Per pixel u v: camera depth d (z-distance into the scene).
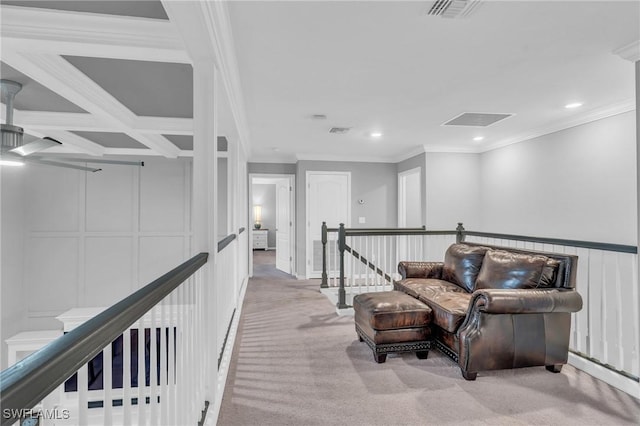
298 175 6.83
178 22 1.68
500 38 2.33
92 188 5.98
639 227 2.38
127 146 5.70
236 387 2.44
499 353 2.50
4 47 1.97
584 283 3.70
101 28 1.91
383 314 2.82
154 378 1.17
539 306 2.48
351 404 2.22
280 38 2.32
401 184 7.05
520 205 5.20
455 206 6.05
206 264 2.04
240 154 5.33
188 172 6.24
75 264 5.90
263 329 3.70
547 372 2.66
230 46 2.34
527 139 5.05
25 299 5.70
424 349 2.90
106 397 0.84
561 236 4.48
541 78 3.03
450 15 2.05
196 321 1.82
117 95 3.26
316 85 3.17
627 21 2.13
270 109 3.90
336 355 3.00
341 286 4.27
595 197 4.03
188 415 1.62
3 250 5.24
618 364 2.63
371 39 2.34
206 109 2.06
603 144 3.94
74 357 0.67
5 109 3.57
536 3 1.94
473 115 4.14
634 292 2.74
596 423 2.02
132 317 0.95
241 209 5.70
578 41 2.38
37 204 5.77
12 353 5.21
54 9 1.83
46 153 5.70
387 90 3.31
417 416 2.09
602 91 3.36
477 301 2.49
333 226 6.92
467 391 2.38
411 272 3.92
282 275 7.20
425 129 4.82
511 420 2.05
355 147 6.11
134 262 6.09
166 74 2.77
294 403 2.23
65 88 2.77
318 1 1.91
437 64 2.74
